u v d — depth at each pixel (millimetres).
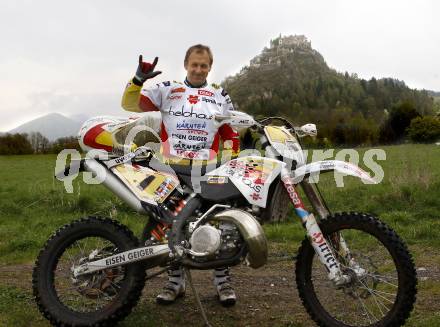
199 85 4508
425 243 6527
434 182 9703
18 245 6996
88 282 3930
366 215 3600
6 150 56500
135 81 4039
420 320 3844
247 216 3590
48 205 10664
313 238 3607
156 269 5516
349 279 3559
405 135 54562
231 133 4473
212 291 4809
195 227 3707
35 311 4238
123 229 3947
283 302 4480
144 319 4055
